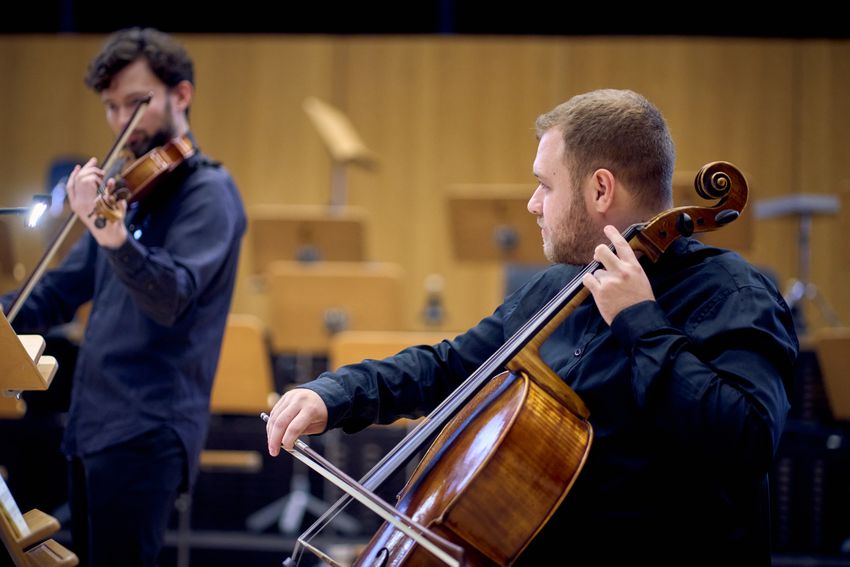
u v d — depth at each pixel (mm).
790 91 12922
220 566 8258
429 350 3895
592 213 3457
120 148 4797
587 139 3439
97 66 4949
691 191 8992
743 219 9008
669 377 3051
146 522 4527
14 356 3074
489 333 3904
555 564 3344
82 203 4258
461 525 3096
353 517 8633
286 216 9633
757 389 3020
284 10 13383
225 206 4875
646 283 3170
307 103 13312
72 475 4789
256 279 10266
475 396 3697
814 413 8375
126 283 4352
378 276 8516
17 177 13195
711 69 12992
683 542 3258
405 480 8492
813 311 12703
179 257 4648
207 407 4809
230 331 7297
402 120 13250
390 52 13281
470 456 3227
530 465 3145
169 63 4996
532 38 13188
